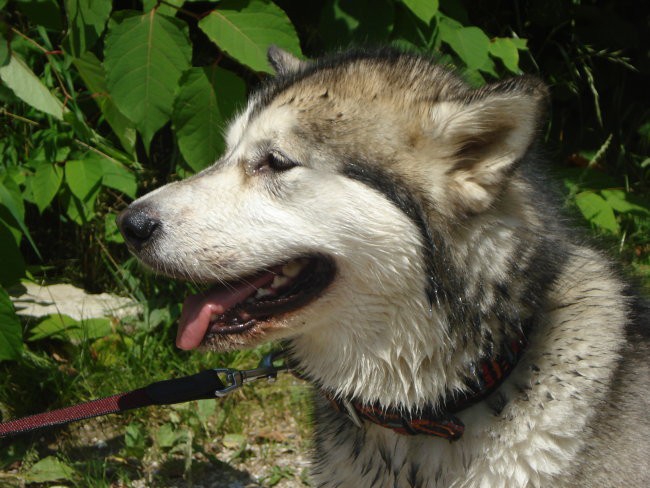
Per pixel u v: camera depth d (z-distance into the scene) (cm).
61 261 163
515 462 106
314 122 109
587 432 106
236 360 149
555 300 109
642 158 194
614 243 129
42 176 145
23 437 136
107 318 150
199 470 133
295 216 109
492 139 106
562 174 165
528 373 107
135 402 115
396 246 107
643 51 193
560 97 184
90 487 127
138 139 168
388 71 110
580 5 184
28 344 146
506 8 186
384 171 107
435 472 109
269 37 136
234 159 113
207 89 138
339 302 109
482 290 106
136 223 110
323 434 116
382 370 109
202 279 110
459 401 107
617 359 108
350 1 145
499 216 107
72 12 135
